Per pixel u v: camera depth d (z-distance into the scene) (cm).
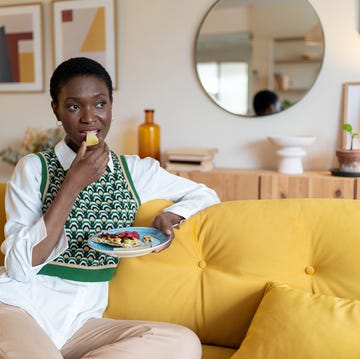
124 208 134
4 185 158
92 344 119
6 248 113
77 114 123
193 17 230
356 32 206
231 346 130
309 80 215
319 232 127
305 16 213
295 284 125
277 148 225
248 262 130
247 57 224
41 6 256
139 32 241
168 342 114
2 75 271
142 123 246
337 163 216
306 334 105
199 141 238
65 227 125
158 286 136
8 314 108
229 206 141
